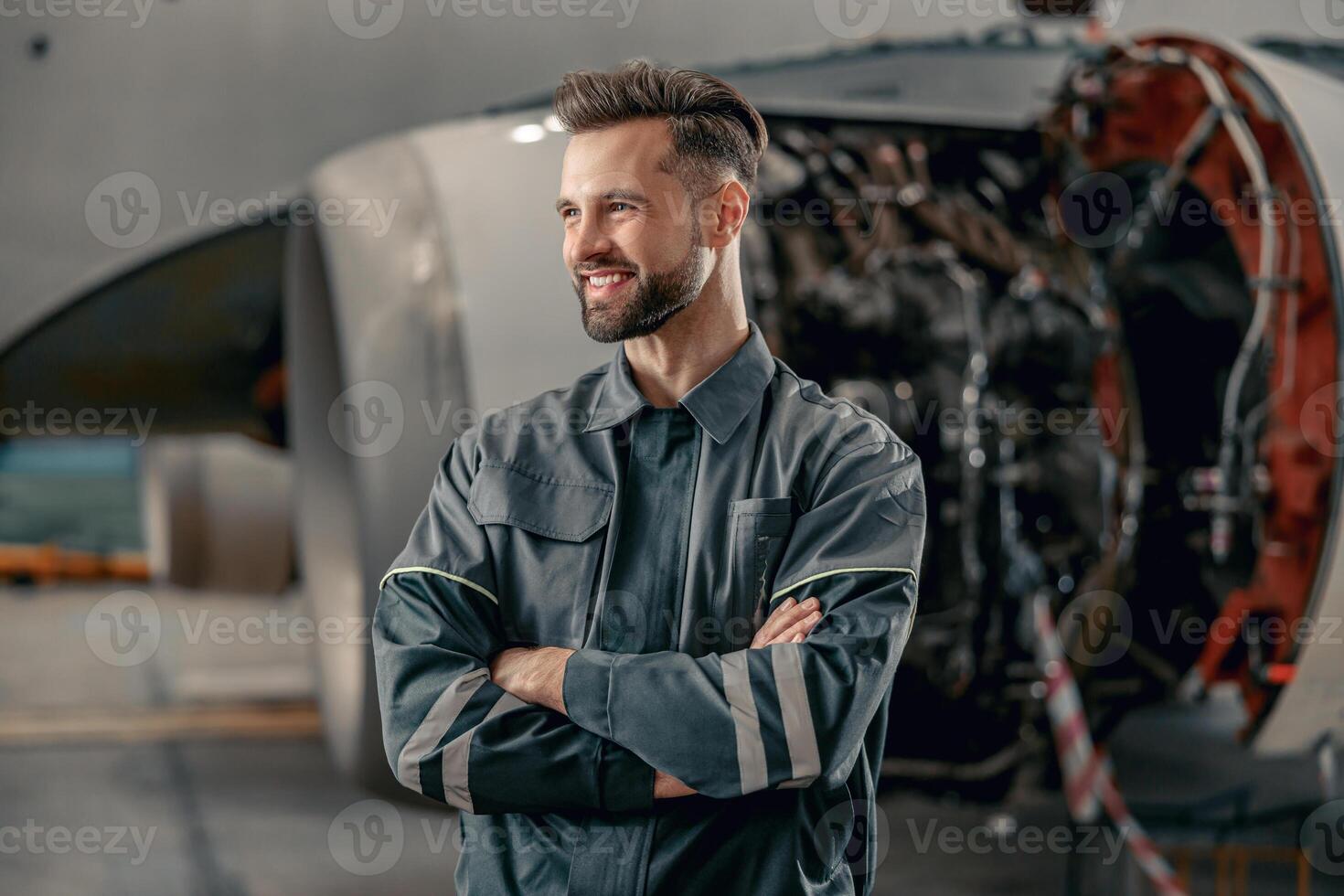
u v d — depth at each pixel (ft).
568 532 5.50
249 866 14.75
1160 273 14.16
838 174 13.41
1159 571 13.67
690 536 5.44
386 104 16.28
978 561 12.34
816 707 5.01
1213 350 14.20
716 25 16.63
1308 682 12.07
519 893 5.28
